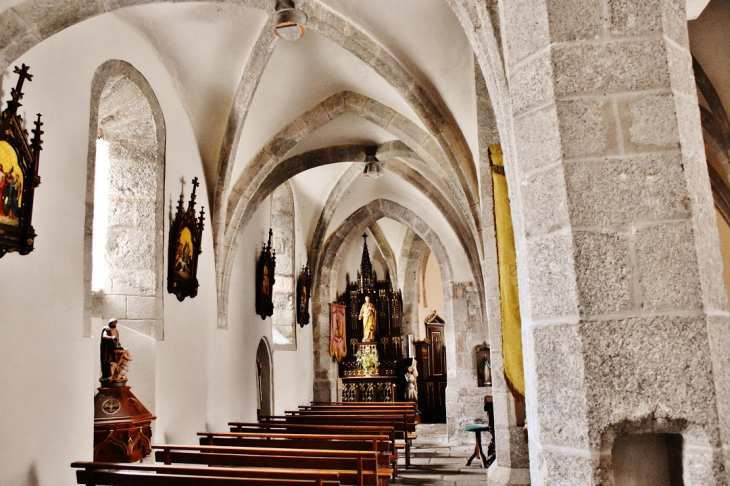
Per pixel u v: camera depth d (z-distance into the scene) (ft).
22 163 18.60
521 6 10.61
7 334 18.12
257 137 38.60
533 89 10.23
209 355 35.29
